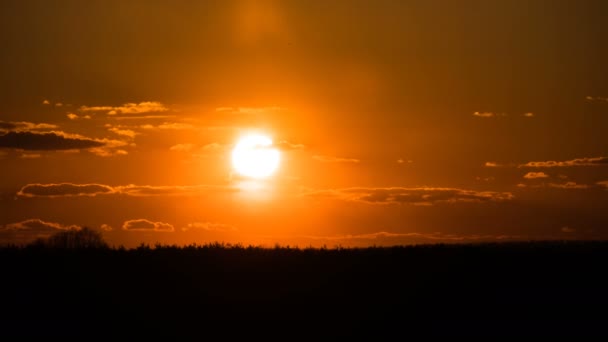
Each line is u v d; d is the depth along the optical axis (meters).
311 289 110.50
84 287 108.44
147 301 101.31
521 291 108.62
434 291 108.88
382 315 94.50
